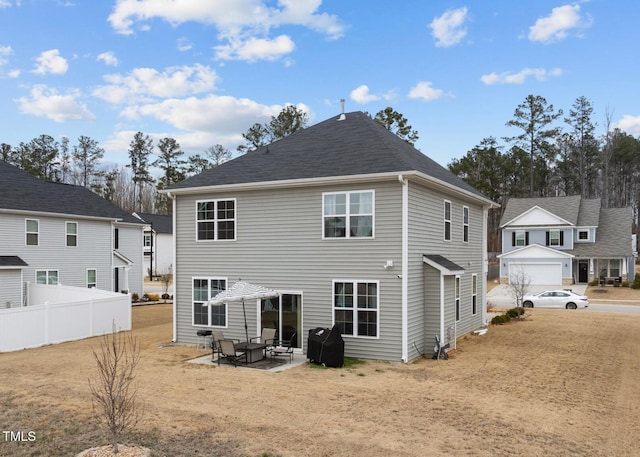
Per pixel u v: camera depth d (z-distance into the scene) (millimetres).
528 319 24766
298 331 16109
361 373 13086
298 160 17281
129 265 34469
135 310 30484
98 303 20328
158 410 9570
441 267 15531
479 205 22562
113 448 7371
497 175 67375
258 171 17281
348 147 17141
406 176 14430
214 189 17266
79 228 29500
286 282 16328
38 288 24844
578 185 71250
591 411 9945
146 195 85375
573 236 45312
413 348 14984
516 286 32281
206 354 15977
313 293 15875
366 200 15172
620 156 70500
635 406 10344
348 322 15305
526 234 46656
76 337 19250
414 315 15164
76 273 29125
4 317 16656
